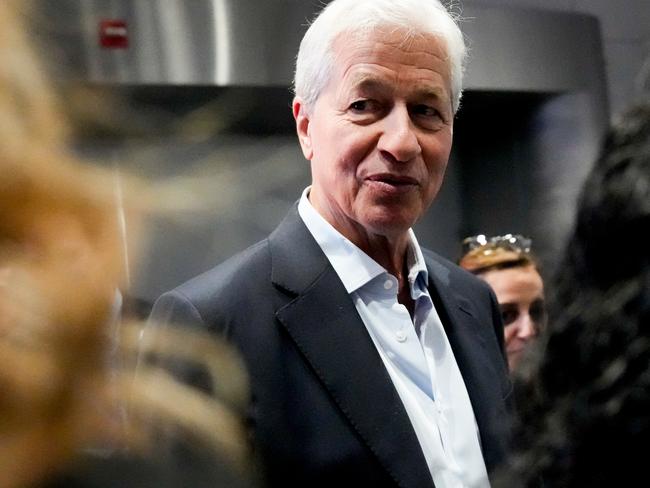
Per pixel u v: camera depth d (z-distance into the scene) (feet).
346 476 3.26
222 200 1.34
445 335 3.84
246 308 3.41
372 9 3.57
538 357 1.85
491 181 7.41
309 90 3.73
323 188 3.67
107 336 1.20
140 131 1.45
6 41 1.15
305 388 3.34
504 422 3.76
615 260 1.73
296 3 5.78
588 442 1.71
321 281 3.54
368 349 3.45
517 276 5.30
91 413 1.18
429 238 7.50
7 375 1.10
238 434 1.50
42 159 1.14
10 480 1.12
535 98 6.90
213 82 5.56
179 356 1.49
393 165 3.49
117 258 1.18
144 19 5.32
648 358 1.66
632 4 7.63
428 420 3.54
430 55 3.59
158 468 1.27
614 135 1.82
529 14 6.73
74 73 1.40
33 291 1.12
